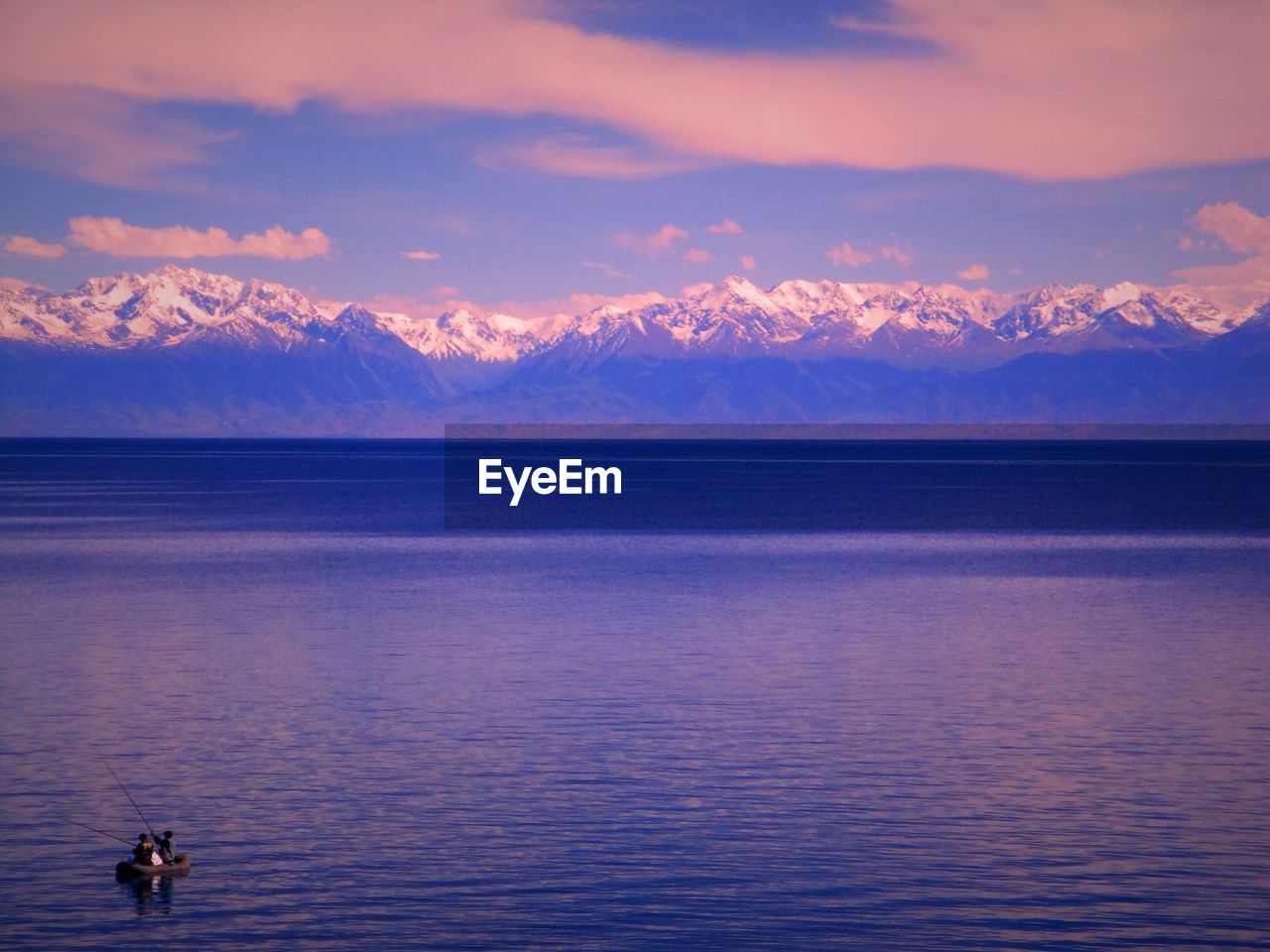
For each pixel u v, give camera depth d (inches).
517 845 1733.5
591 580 4640.8
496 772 2047.2
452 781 1994.3
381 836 1760.6
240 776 2018.9
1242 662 2945.4
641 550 5880.9
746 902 1558.8
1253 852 1707.7
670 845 1732.3
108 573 4795.8
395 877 1628.9
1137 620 3614.7
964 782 1995.6
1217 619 3634.4
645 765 2089.1
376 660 2962.6
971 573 4921.3
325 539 6373.0
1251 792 1947.6
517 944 1455.5
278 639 3265.3
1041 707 2482.8
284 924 1502.2
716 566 5167.3
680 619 3619.6
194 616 3663.9
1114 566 5191.9
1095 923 1504.7
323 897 1569.9
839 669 2861.7
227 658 2984.7
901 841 1748.3
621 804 1892.2
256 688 2647.6
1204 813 1852.9
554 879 1625.2
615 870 1652.3
